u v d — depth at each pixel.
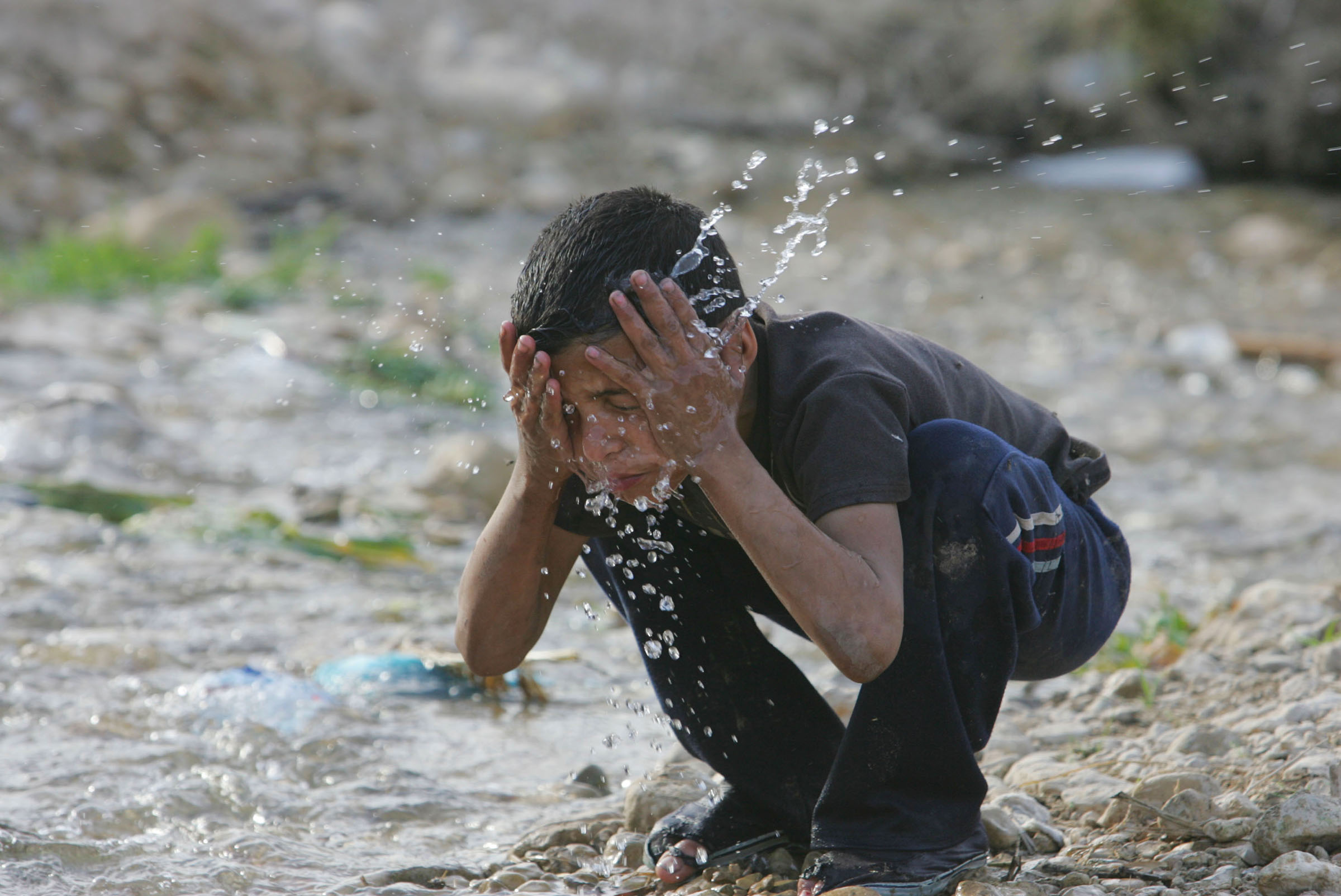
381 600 16.53
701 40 66.38
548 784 11.29
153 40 52.56
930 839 8.16
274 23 57.88
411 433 25.72
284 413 26.31
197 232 40.03
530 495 8.08
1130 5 59.00
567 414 7.60
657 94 63.25
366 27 60.56
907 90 64.19
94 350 29.77
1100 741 11.52
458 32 63.19
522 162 54.53
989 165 60.09
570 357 7.31
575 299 7.27
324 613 15.92
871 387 7.59
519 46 64.06
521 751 12.05
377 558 18.41
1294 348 34.50
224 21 55.25
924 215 52.56
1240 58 58.53
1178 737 11.06
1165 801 9.70
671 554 8.87
